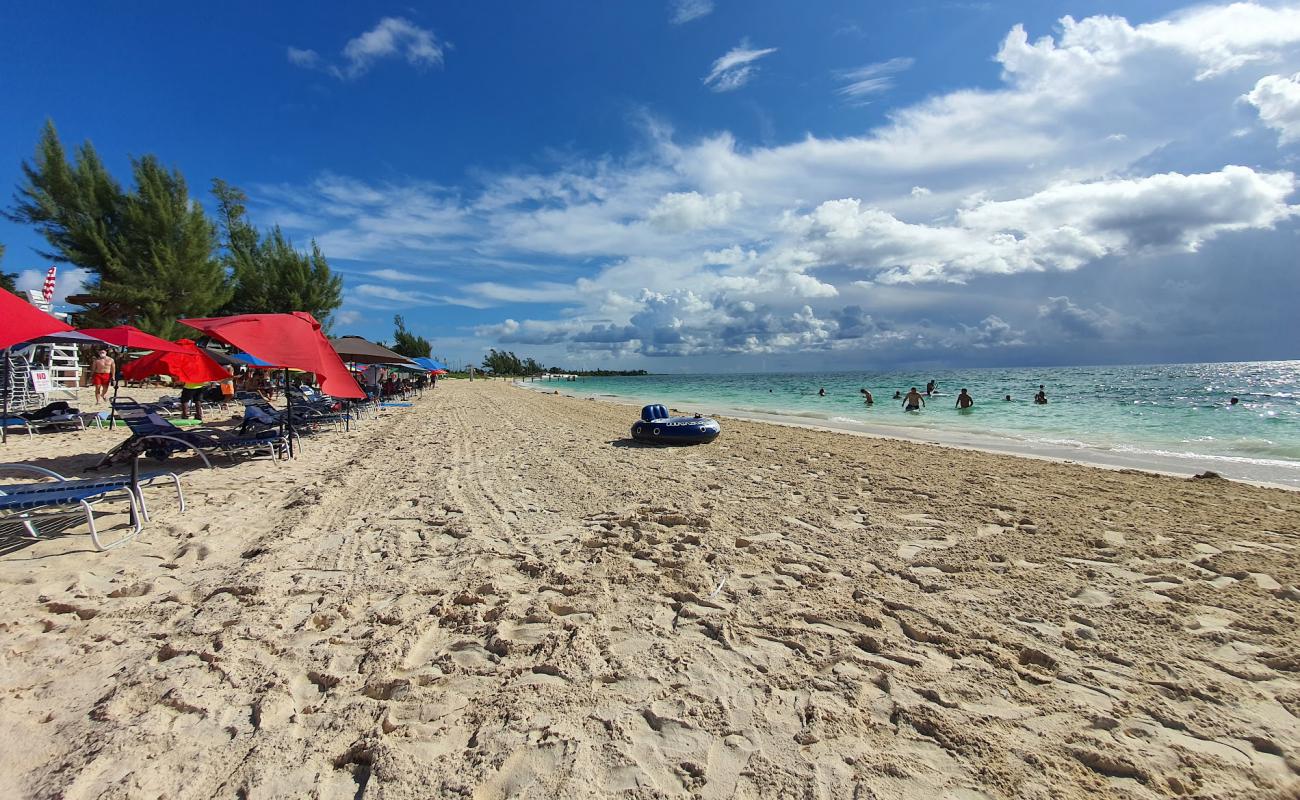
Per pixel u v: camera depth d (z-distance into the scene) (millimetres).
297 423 11727
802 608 3426
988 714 2400
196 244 21234
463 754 2146
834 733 2285
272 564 4102
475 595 3576
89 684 2566
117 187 20625
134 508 4691
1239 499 6230
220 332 7215
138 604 3400
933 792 1969
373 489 6684
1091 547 4555
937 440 12539
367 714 2391
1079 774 2053
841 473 7707
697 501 6062
